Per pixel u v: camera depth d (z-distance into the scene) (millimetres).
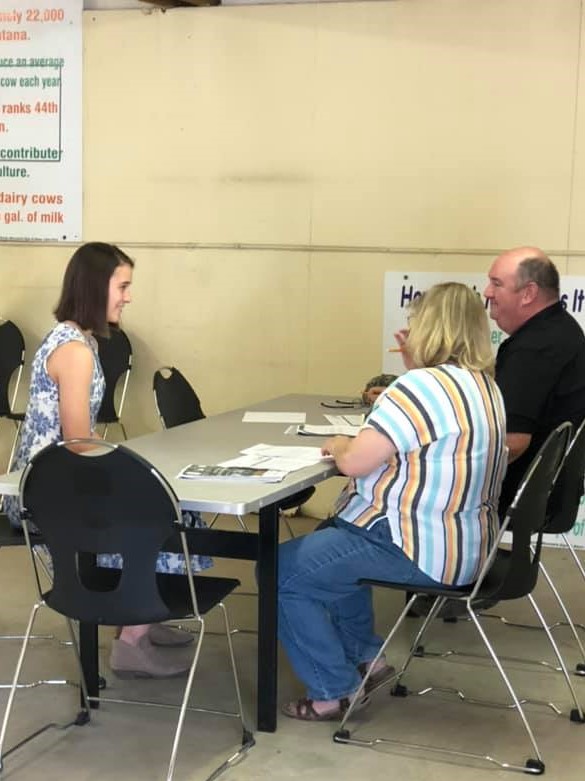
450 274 5082
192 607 2666
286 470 2822
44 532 2607
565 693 3291
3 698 3201
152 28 5387
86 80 5531
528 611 4055
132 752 2855
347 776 2732
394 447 2744
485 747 2902
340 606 3191
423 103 5023
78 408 3066
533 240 4949
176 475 2785
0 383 5547
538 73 4844
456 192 5031
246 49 5254
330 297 5281
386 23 5023
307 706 3059
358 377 5285
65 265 5680
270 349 5418
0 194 5727
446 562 2779
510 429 3371
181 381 4199
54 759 2812
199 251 5465
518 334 3500
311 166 5230
